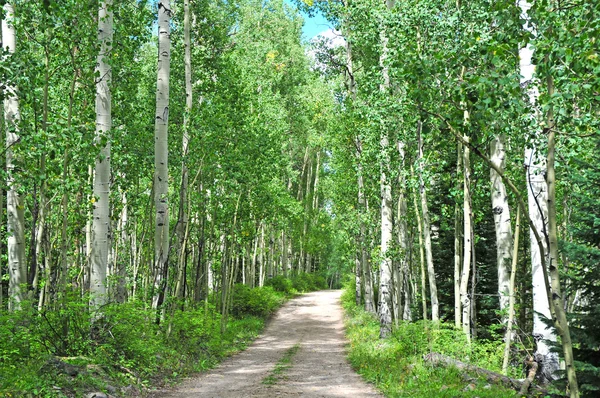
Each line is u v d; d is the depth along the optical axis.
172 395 9.41
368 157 18.47
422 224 18.72
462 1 12.36
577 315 7.46
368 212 22.72
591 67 5.88
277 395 9.34
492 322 16.55
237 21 26.77
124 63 14.60
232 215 21.84
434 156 14.15
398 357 12.98
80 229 15.77
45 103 10.38
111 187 18.23
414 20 12.15
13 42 11.60
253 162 19.72
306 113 33.47
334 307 34.97
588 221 7.83
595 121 6.87
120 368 9.84
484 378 9.70
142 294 17.44
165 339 13.57
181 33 20.45
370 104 15.77
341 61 23.67
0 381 7.08
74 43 10.84
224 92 18.86
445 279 18.25
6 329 8.86
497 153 12.60
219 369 13.12
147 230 23.92
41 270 15.09
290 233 45.47
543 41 5.99
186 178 17.20
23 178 9.70
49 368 8.12
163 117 13.98
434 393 8.91
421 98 6.87
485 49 6.31
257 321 24.88
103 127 11.28
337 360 14.84
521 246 17.61
